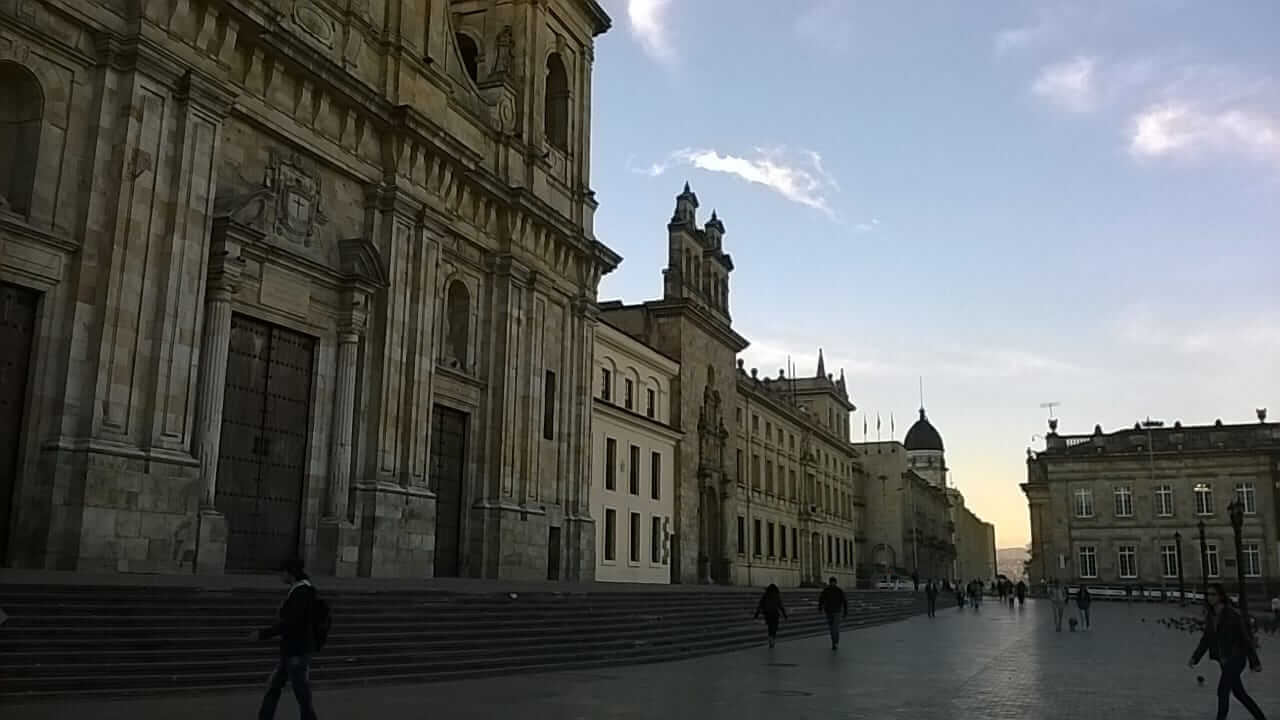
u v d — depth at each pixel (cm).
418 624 2123
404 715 1394
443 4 3819
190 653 1617
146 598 1762
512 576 3828
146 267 2427
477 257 3897
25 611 1562
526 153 4256
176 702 1423
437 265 3534
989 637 3834
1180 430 10456
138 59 2428
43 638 1505
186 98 2544
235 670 1628
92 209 2336
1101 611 7044
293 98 2980
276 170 2933
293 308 2978
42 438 2225
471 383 3812
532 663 2116
